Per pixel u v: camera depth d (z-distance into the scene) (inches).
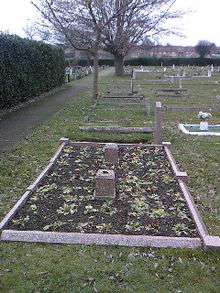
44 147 198.8
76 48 361.4
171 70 908.6
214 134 228.4
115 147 169.0
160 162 170.9
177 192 135.0
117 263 91.1
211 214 121.1
